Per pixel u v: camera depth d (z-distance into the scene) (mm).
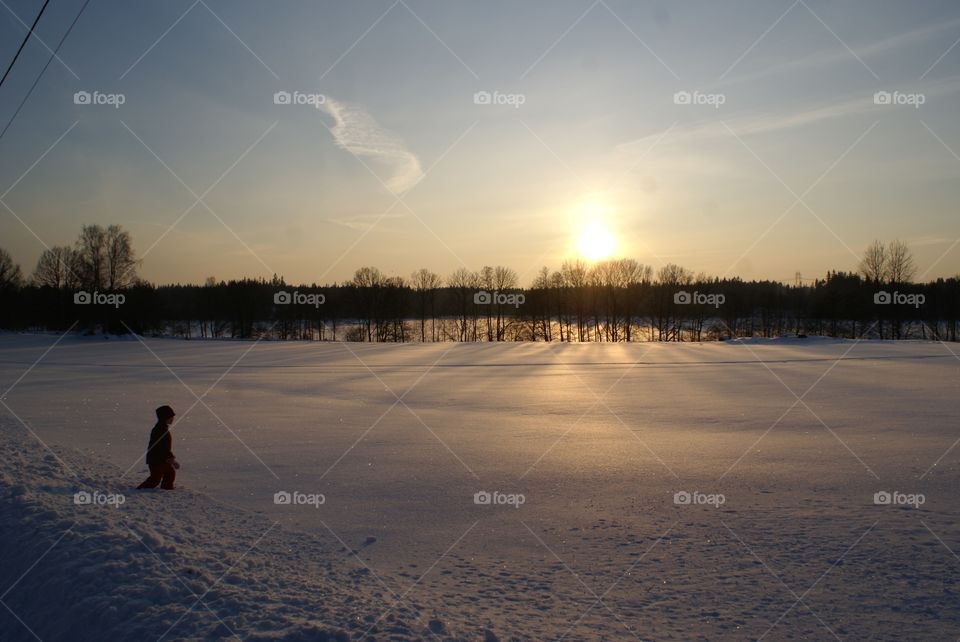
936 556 8297
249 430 18828
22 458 12227
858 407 22422
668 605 6957
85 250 76250
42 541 8109
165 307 85375
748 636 6246
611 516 10258
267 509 10539
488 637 6105
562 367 41188
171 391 29031
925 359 43469
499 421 20547
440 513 10469
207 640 5883
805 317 85188
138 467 13117
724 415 21156
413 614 6496
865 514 10148
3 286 86438
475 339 91688
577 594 7238
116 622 6363
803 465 13695
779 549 8656
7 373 37531
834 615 6684
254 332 89500
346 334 87875
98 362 45406
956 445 15672
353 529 9578
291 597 6797
